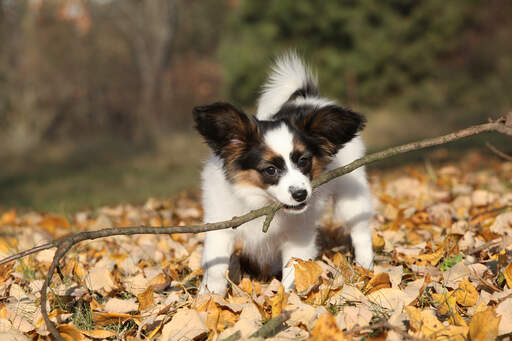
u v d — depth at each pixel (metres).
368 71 19.05
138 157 17.83
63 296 2.96
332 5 19.31
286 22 19.73
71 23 27.59
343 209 3.75
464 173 7.26
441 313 2.57
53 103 26.62
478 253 3.52
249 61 19.59
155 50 27.98
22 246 4.61
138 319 2.68
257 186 3.21
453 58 20.17
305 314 2.47
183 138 18.95
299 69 4.10
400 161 10.48
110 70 30.67
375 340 2.28
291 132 3.21
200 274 3.57
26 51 25.14
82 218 6.14
